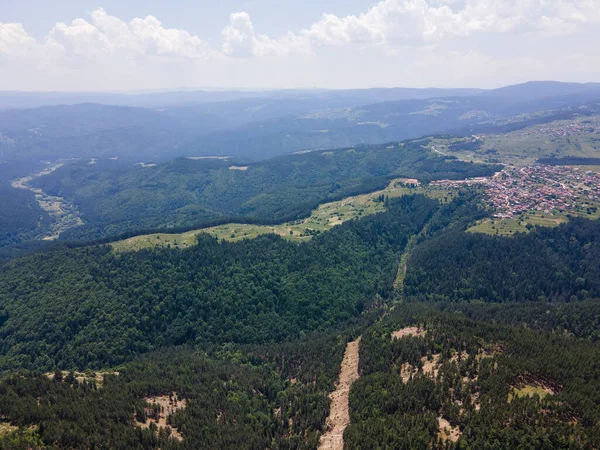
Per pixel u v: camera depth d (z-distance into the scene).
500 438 109.81
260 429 149.00
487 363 141.88
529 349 155.50
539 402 120.88
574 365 143.50
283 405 167.38
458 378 135.75
